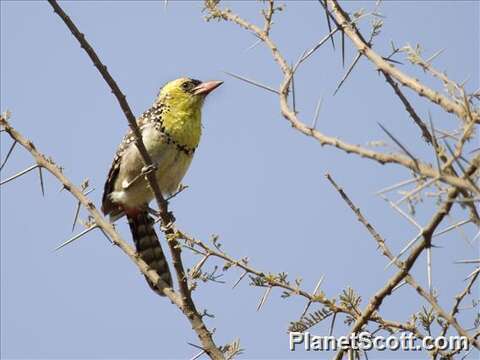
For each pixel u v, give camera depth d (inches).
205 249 327.3
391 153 221.8
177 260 343.6
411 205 201.6
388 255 290.7
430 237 240.2
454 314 299.3
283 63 304.0
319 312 306.5
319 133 245.6
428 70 260.4
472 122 218.7
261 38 321.7
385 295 286.2
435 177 205.5
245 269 317.1
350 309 305.3
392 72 262.8
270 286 309.6
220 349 334.6
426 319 303.7
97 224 374.9
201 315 346.6
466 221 233.6
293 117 258.5
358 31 290.8
